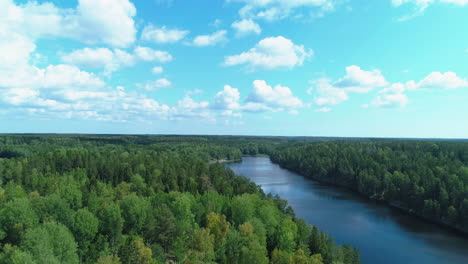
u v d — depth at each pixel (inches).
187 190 4480.8
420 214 4677.7
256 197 3757.4
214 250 2500.0
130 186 4197.8
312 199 5639.8
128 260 1921.8
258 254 2122.3
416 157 7357.3
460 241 3624.5
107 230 2443.4
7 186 3826.3
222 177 5221.5
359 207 5103.3
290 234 2785.4
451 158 7229.3
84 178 4820.4
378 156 7859.3
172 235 2556.6
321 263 2219.5
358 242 3545.8
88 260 2181.3
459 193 4448.8
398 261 3070.9
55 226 2023.9
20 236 2186.3
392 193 5378.9
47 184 4052.7
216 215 2878.9
